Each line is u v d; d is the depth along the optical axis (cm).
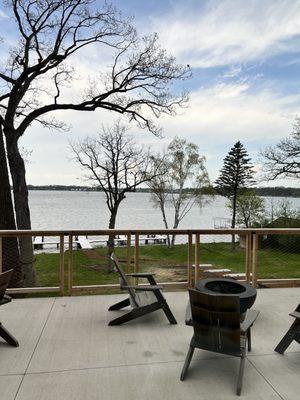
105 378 296
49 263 1534
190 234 538
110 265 1314
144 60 1189
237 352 292
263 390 283
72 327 399
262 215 2844
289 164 2034
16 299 494
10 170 985
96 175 1745
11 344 352
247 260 553
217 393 278
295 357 337
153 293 449
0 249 497
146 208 6912
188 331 390
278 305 477
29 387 282
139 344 359
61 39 1048
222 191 3123
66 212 5325
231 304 278
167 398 270
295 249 1554
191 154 2855
